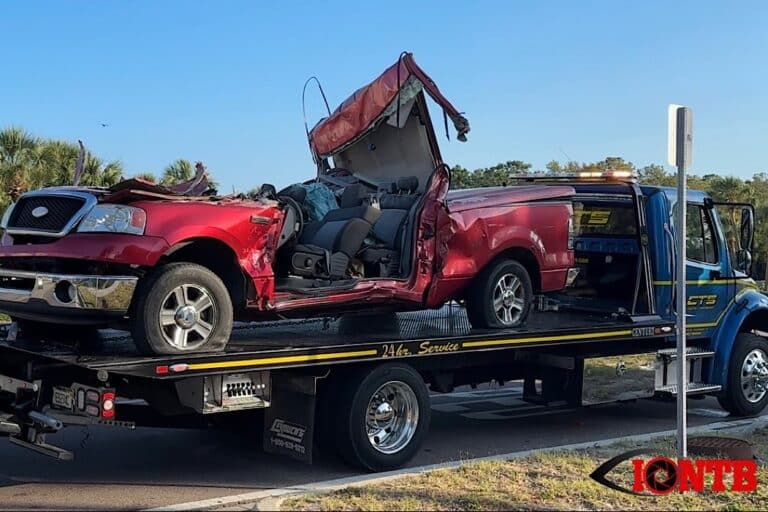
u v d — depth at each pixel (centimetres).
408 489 560
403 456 682
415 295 740
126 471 666
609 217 986
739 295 991
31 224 595
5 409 613
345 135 830
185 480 639
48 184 1758
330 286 686
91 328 677
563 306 1009
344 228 719
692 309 939
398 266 749
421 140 788
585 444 740
